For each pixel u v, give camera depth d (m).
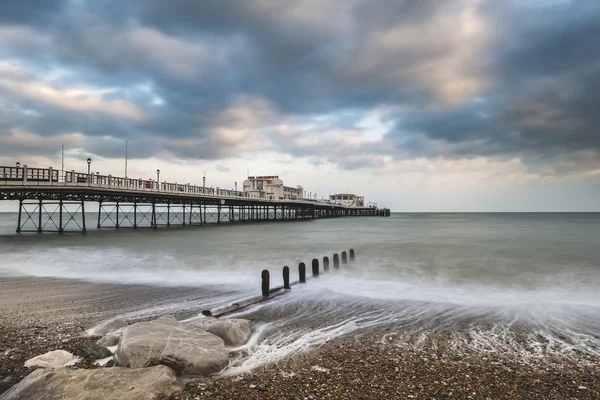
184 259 21.66
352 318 9.82
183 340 6.67
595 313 10.27
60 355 6.58
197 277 16.00
